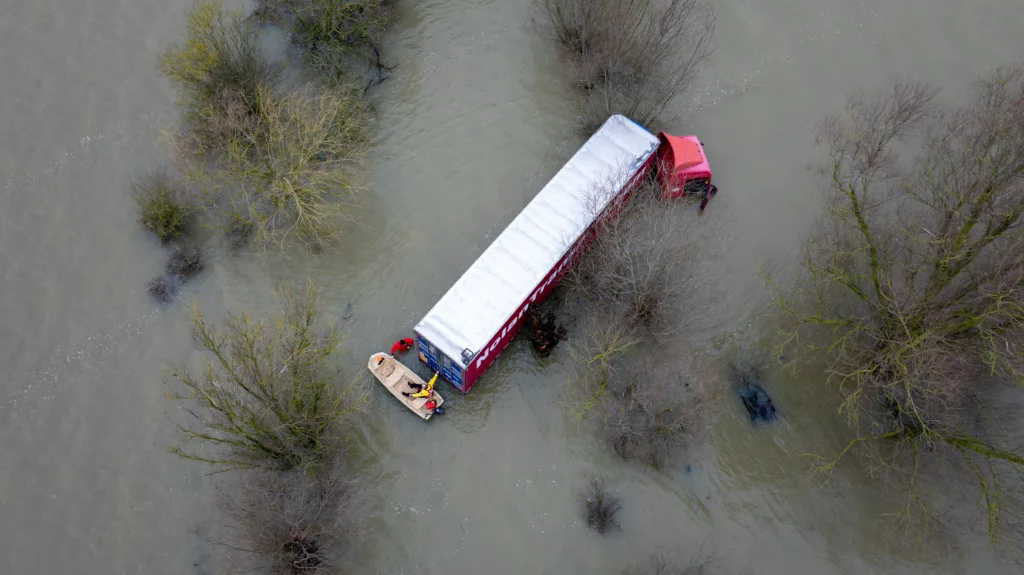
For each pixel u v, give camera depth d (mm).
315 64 36969
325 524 28984
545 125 37906
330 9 36625
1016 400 31312
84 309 33500
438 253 34781
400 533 29641
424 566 29156
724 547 29656
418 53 39500
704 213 35625
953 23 40312
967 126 32969
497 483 30516
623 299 32281
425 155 37031
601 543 29578
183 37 39969
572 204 32656
